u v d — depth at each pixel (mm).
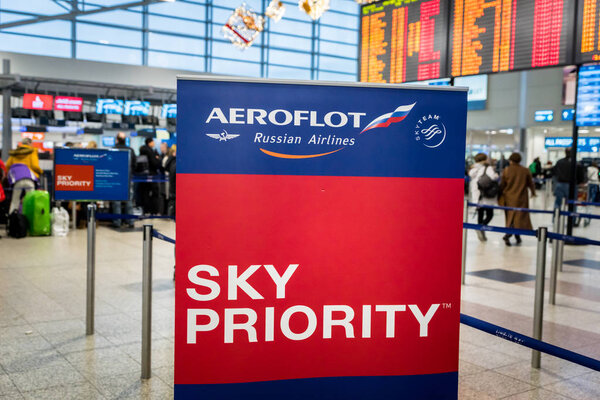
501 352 3889
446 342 2178
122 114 21875
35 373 3373
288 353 2092
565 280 6375
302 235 2062
